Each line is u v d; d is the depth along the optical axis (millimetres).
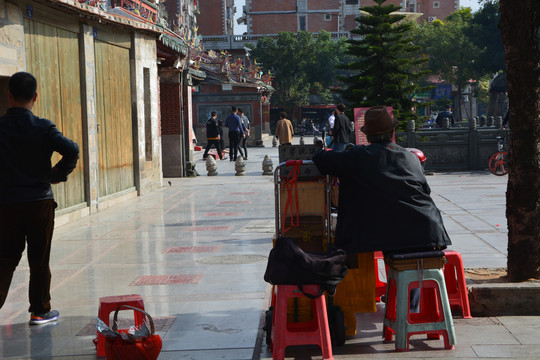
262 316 5477
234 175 20188
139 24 14633
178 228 10359
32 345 4914
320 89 68875
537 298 5379
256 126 41406
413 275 4543
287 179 5027
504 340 4738
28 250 5312
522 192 5863
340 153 4676
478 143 19625
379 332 5090
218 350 4664
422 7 104375
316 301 4387
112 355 4027
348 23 82875
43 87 10289
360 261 4840
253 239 9203
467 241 8516
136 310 4242
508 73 5859
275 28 83625
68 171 5281
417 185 4645
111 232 10109
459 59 64812
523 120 5805
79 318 5582
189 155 20109
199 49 23531
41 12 10109
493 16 55219
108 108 13367
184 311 5688
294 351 4672
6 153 5086
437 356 4438
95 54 12664
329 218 4953
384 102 20781
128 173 14664
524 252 5914
